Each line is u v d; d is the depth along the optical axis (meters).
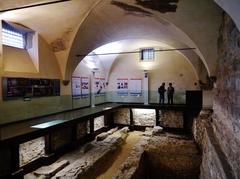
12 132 5.05
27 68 6.84
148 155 8.09
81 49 8.26
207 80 10.09
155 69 12.62
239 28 1.96
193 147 8.46
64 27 6.96
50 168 6.18
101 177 6.39
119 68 13.34
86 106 10.88
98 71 12.27
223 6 2.00
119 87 13.39
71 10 6.04
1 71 5.79
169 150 8.13
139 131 12.05
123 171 5.98
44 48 7.48
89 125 9.96
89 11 6.18
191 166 7.31
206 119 7.83
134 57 12.95
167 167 7.68
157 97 12.68
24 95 6.61
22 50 6.93
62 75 8.50
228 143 3.50
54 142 7.23
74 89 9.76
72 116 7.50
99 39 8.38
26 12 5.68
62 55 8.02
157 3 5.15
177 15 5.37
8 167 5.19
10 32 6.50
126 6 5.81
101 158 7.28
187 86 11.97
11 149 4.96
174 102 12.27
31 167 6.28
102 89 12.83
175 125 11.43
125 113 12.44
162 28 6.87
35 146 6.59
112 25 7.45
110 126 12.38
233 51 3.19
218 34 5.39
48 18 6.37
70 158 7.25
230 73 3.45
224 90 4.16
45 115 7.59
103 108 10.14
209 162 4.62
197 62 10.09
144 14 6.10
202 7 4.85
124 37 8.97
